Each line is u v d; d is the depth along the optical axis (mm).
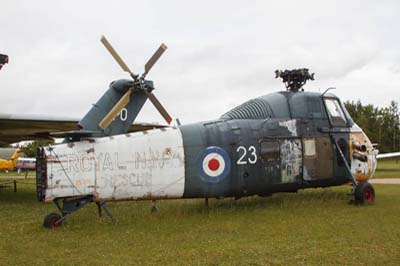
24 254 6426
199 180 10008
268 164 10844
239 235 7586
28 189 19562
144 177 9398
